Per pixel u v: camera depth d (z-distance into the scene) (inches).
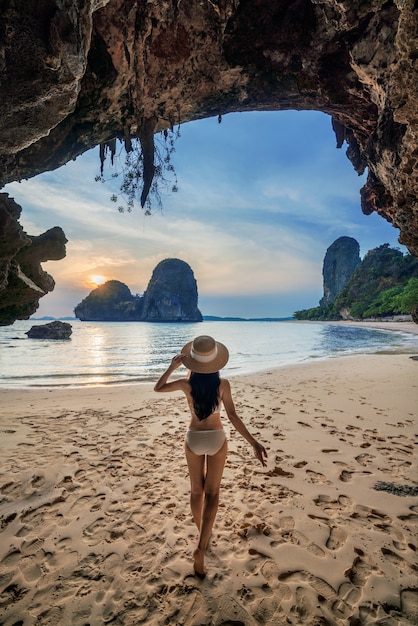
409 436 207.9
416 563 100.0
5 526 118.6
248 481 150.3
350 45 352.8
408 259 3786.9
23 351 989.8
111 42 341.7
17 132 195.0
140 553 105.8
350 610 84.2
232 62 397.4
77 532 115.8
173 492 142.3
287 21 352.2
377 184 532.7
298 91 450.6
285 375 451.8
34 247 348.8
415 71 262.5
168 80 400.8
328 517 123.0
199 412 106.8
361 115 467.8
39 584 93.2
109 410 275.9
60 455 180.2
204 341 110.2
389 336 1480.1
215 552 105.8
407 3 219.3
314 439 202.8
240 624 80.7
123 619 82.3
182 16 341.4
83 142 441.7
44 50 145.6
